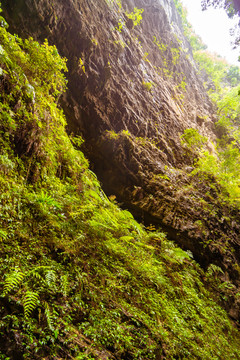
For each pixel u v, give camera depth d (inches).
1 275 85.4
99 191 227.6
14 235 105.7
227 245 304.2
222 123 594.2
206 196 338.0
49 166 165.6
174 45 550.6
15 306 78.7
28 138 147.7
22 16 232.8
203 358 123.2
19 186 128.9
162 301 143.3
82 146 275.0
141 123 331.9
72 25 268.8
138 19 399.5
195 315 165.6
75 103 266.8
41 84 192.5
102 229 163.6
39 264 101.0
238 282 284.7
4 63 140.9
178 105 463.2
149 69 413.7
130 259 157.9
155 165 312.5
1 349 68.0
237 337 196.5
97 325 94.3
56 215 137.6
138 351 96.7
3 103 136.9
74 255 120.0
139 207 279.9
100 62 296.0
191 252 268.8
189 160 382.6
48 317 79.7
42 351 73.1
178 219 283.9
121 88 316.5
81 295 103.0
